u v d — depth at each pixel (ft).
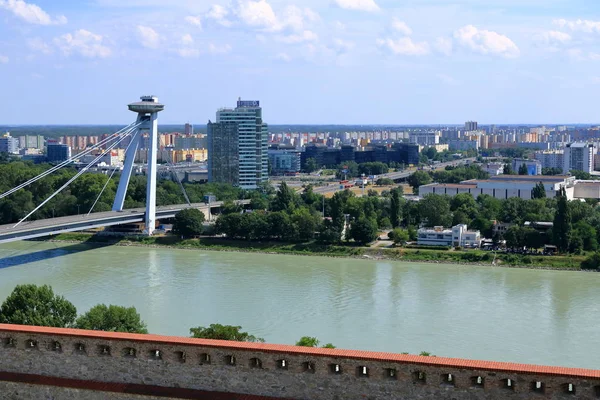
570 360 467.93
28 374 262.06
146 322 549.13
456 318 572.51
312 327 540.52
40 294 379.96
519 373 221.25
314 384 237.86
